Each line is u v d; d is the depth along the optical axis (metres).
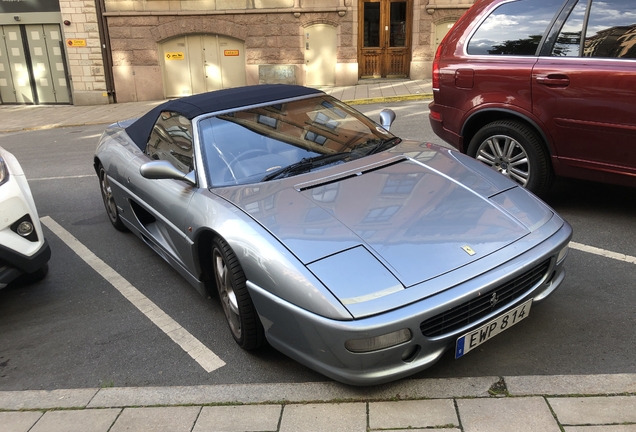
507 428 2.30
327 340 2.40
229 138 3.62
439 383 2.63
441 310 2.38
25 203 3.80
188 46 15.70
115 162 4.65
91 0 15.27
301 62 15.28
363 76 15.70
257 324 2.92
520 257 2.65
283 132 3.71
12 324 3.72
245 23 15.12
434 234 2.68
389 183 3.15
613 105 3.95
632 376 2.57
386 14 15.09
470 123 4.95
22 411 2.72
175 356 3.16
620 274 3.59
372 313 2.33
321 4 14.75
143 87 15.95
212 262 3.41
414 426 2.36
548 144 4.39
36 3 15.70
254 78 15.59
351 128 3.95
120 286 4.15
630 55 3.90
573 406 2.40
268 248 2.66
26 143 11.27
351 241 2.62
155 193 3.82
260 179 3.33
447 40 5.15
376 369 2.43
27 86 16.62
